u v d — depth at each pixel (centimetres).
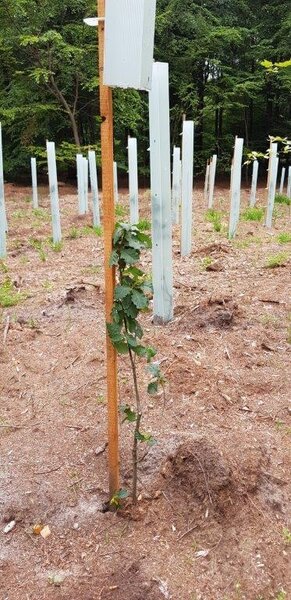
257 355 381
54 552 224
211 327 420
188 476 248
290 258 639
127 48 181
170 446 275
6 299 499
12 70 1684
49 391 345
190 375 347
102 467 270
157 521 235
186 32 1883
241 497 241
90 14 1591
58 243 747
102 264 646
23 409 328
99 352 387
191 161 621
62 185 1736
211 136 2092
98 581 209
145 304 206
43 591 206
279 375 356
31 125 1722
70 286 544
